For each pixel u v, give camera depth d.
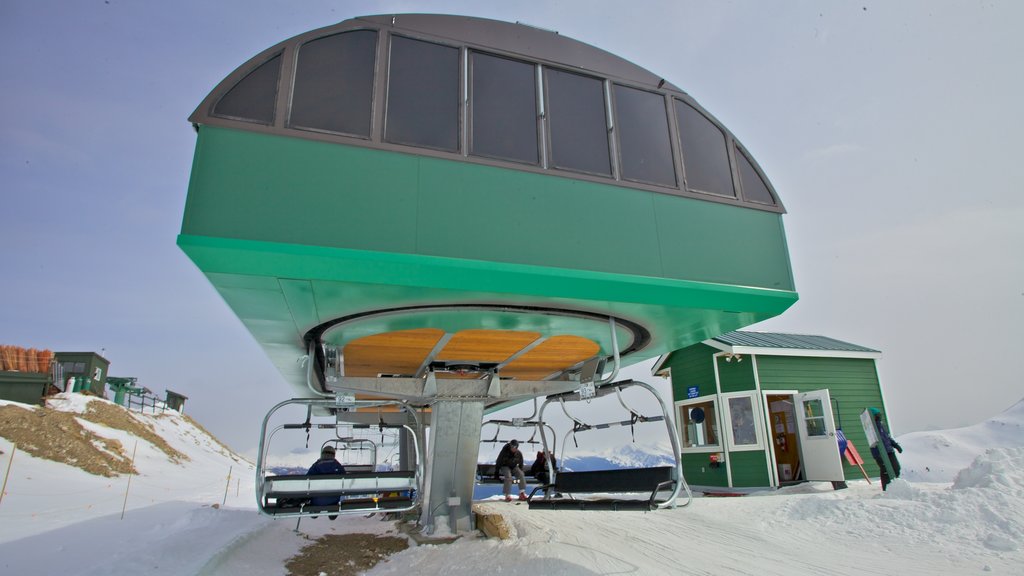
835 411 14.88
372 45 5.21
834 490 11.86
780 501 9.86
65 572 5.34
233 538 6.62
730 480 14.20
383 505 6.12
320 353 7.34
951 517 7.16
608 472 6.84
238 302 5.16
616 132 5.88
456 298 5.21
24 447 12.68
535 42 5.88
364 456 13.16
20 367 19.36
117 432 17.44
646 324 6.55
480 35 5.67
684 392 16.19
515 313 5.70
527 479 10.47
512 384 7.97
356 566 6.47
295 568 6.28
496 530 7.43
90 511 8.94
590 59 6.07
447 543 7.33
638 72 6.27
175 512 9.30
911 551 6.41
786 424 15.61
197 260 4.25
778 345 15.06
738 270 6.00
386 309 5.60
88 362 20.86
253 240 4.30
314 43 5.00
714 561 6.29
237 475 18.59
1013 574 5.32
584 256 5.31
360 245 4.56
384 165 4.84
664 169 5.99
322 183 4.61
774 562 6.21
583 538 7.60
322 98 4.86
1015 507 6.97
